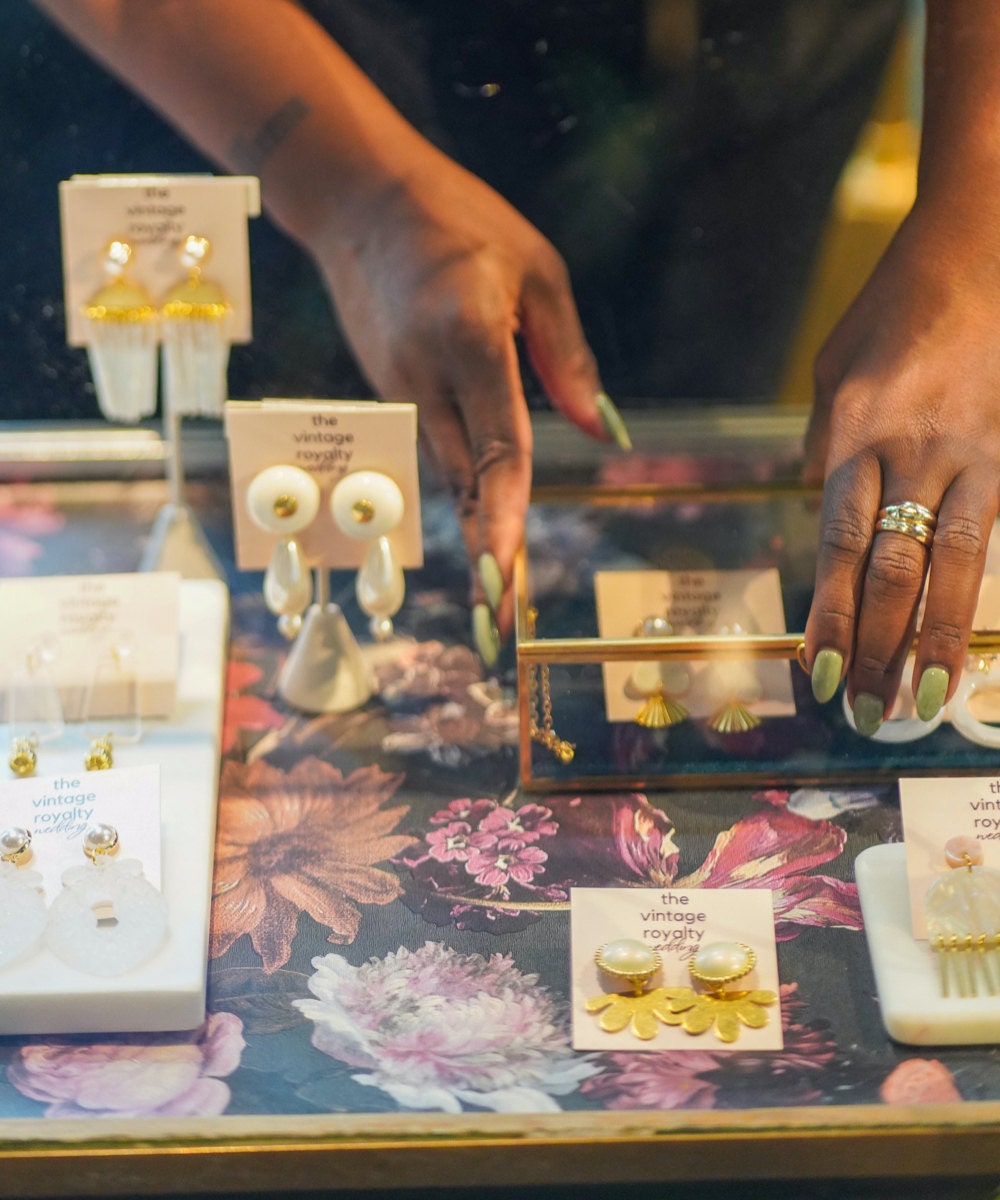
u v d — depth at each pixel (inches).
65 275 31.9
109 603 30.4
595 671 29.3
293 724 31.2
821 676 27.3
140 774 28.9
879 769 29.9
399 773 30.5
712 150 32.7
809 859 29.0
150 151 32.7
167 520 32.9
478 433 31.0
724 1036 26.9
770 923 27.9
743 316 33.5
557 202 32.8
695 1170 26.1
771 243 33.0
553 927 28.3
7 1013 26.9
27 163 32.6
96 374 32.1
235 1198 26.4
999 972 27.0
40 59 31.9
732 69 32.2
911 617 27.1
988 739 29.5
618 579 30.2
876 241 32.7
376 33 32.0
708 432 32.6
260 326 33.1
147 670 30.3
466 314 31.3
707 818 29.7
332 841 29.5
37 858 28.2
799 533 30.8
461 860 29.2
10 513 33.6
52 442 34.0
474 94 32.4
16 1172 26.0
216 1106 26.2
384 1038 27.0
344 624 31.6
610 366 33.9
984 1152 26.0
